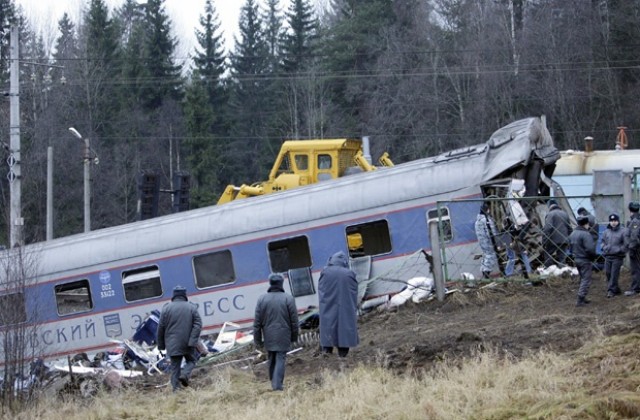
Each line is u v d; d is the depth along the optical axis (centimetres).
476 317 2345
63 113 8156
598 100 6956
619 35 7025
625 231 2292
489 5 8088
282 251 3023
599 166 3888
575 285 2498
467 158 2933
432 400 1588
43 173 7556
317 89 8419
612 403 1393
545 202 2747
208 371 2359
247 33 10000
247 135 8906
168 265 3077
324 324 2127
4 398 2134
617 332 1884
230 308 3030
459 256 2816
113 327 3106
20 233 4125
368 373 1864
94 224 7744
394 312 2622
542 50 7169
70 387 2286
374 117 7738
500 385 1612
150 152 8388
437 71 7662
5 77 8988
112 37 9162
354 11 8988
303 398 1791
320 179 3775
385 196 2928
